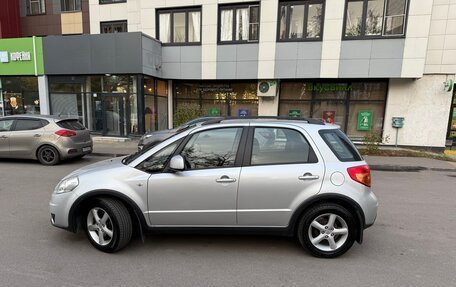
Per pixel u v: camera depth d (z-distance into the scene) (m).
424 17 10.76
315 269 3.08
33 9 16.72
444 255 3.43
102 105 13.34
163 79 14.27
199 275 2.95
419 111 12.01
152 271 3.00
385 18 11.12
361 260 3.28
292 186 3.22
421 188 6.59
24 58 13.50
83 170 3.62
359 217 3.23
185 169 3.31
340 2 11.37
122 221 3.28
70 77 13.48
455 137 12.59
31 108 14.26
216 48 12.94
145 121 13.05
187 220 3.32
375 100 12.50
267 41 12.27
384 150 11.39
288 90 13.34
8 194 5.50
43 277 2.87
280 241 3.72
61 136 8.30
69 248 3.46
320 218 3.29
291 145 3.36
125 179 3.30
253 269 3.07
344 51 11.59
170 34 13.58
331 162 3.28
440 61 11.67
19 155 8.46
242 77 12.81
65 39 12.88
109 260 3.20
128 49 12.18
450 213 4.89
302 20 11.98
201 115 12.16
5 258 3.21
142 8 13.52
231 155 3.35
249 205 3.26
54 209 3.44
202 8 12.84
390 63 11.25
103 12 15.35
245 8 12.53
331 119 13.02
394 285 2.81
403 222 4.45
